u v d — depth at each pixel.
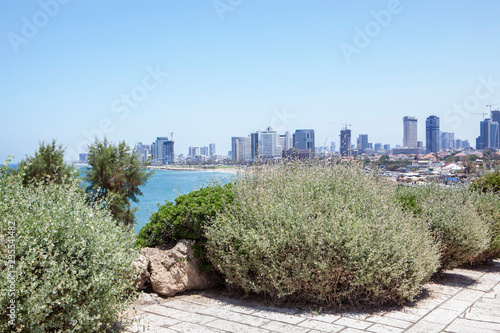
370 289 5.26
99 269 3.94
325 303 5.52
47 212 3.88
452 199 8.01
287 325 4.78
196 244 6.29
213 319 5.02
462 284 6.99
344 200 6.56
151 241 6.64
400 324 4.82
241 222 6.05
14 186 4.23
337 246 5.28
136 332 4.52
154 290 6.01
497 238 8.19
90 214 4.34
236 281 5.91
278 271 5.40
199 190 7.10
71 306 3.67
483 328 4.69
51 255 3.64
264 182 7.14
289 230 5.56
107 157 14.49
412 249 5.62
